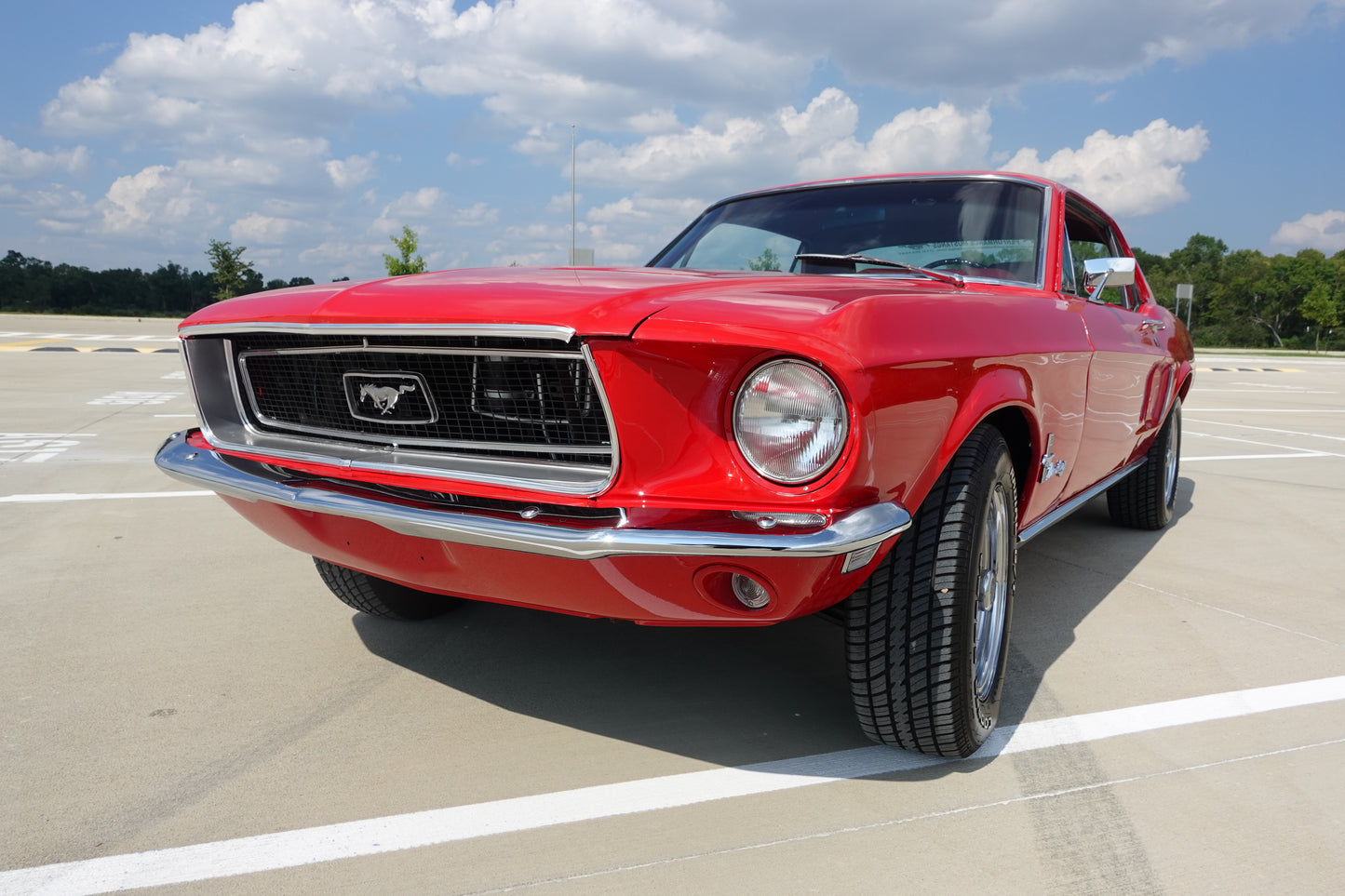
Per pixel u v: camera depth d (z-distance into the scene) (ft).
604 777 6.51
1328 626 10.01
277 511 6.95
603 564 5.44
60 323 104.17
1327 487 18.81
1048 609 10.51
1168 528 14.93
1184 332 15.08
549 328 5.43
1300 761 6.87
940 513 6.23
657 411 5.35
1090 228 11.65
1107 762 6.84
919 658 6.23
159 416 24.95
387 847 5.61
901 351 5.54
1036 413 7.39
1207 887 5.30
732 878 5.32
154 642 9.05
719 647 9.13
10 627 9.37
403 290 6.52
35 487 16.12
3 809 6.00
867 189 10.34
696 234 10.80
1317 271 319.06
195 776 6.47
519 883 5.25
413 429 6.64
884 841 5.74
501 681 8.22
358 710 7.59
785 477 5.23
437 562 6.26
